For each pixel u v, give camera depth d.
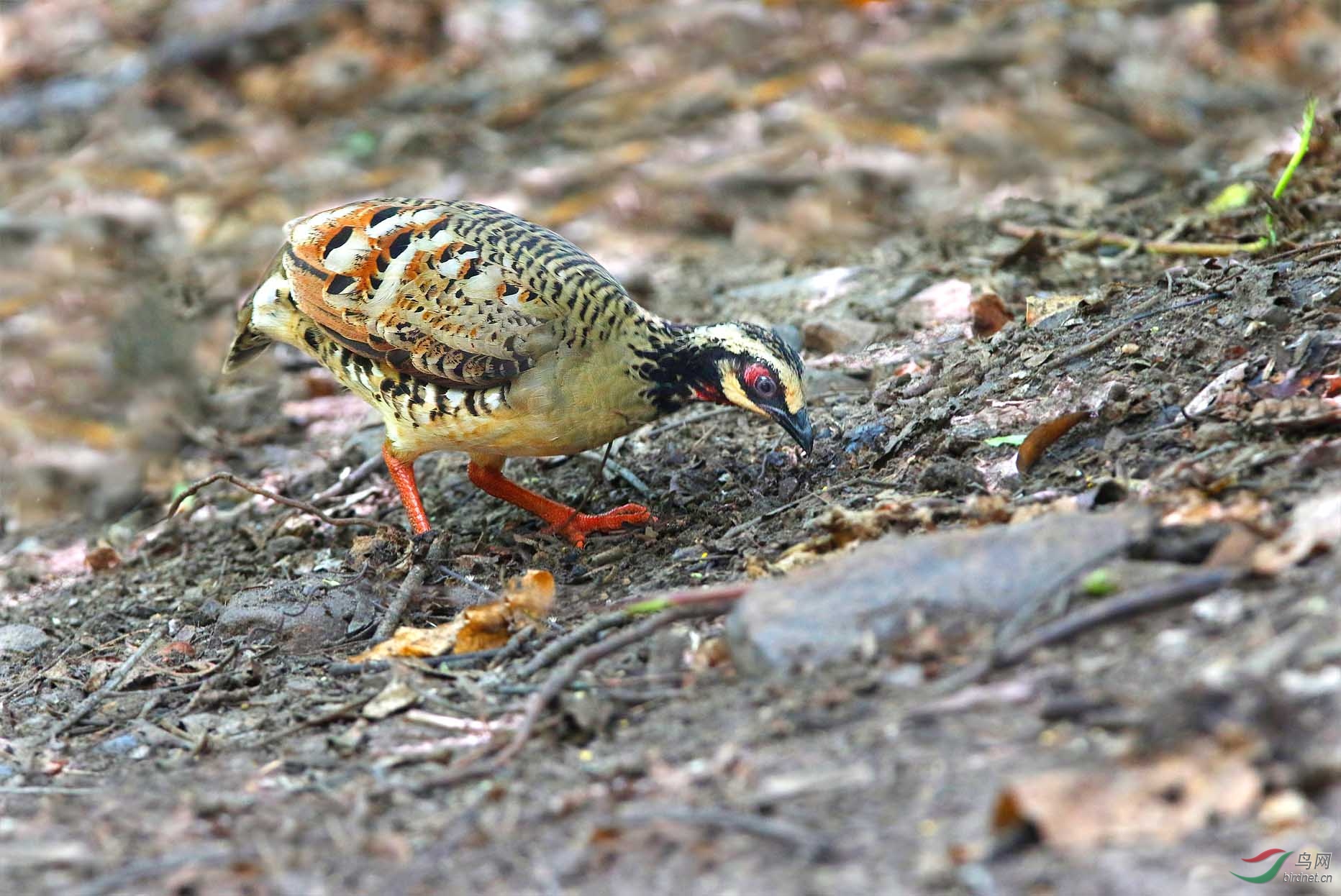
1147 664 6.41
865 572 7.49
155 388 15.89
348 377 10.99
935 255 15.80
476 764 7.38
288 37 22.80
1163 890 5.16
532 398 10.30
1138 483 8.52
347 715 8.46
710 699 7.40
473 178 19.77
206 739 8.42
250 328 11.81
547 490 12.09
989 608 7.11
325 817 7.11
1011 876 5.41
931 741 6.36
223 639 9.91
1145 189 16.86
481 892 6.11
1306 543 6.82
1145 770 5.71
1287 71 19.95
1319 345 9.20
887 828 5.88
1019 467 9.43
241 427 15.30
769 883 5.69
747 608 7.55
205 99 21.98
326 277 10.65
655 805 6.46
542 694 7.70
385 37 22.81
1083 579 7.11
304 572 11.21
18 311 17.52
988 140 18.88
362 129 21.16
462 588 10.21
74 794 7.87
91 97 22.11
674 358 10.48
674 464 11.84
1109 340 10.69
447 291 10.35
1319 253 10.88
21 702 9.65
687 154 19.52
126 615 11.14
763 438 11.80
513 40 22.72
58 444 15.17
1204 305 10.63
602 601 9.66
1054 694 6.40
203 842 7.00
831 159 19.03
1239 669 6.07
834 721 6.73
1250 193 14.81
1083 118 19.19
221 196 19.83
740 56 21.81
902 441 10.59
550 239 10.82
